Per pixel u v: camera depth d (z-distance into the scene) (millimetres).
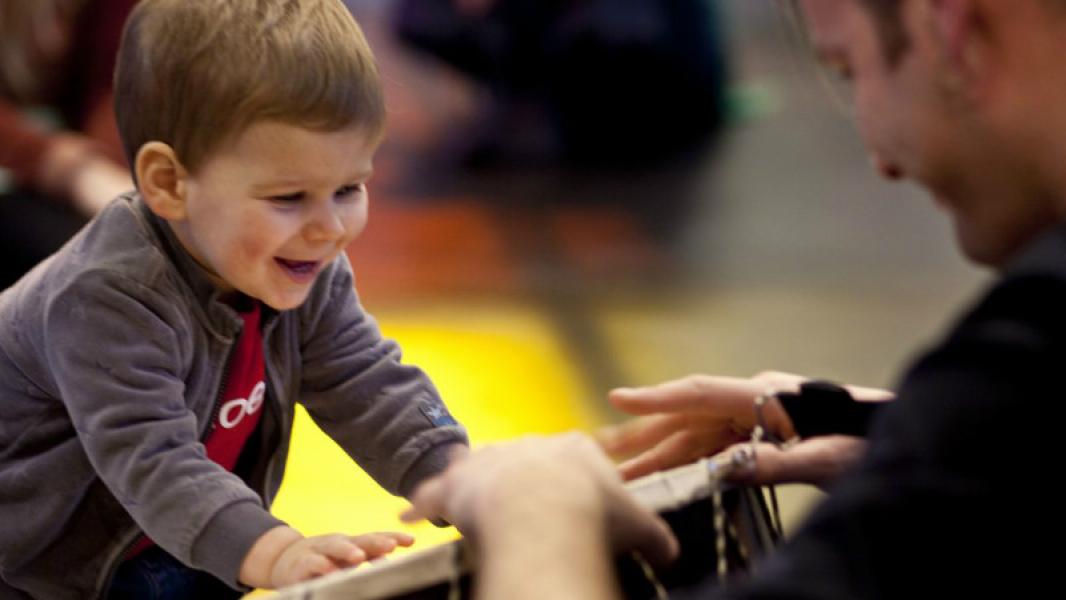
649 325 5324
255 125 1732
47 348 1827
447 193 7125
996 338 981
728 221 6707
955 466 966
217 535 1736
